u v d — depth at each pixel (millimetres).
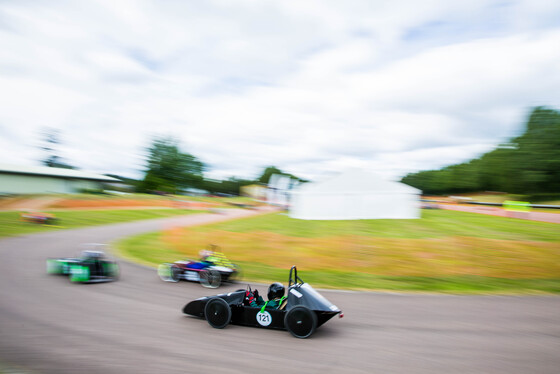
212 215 39375
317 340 5980
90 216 31734
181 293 9203
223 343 5750
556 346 5867
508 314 7598
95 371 4715
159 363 4980
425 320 7156
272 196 73812
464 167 113125
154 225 27297
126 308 7688
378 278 11039
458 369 4965
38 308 7535
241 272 11992
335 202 28953
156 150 82250
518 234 19984
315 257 14203
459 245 16297
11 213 30531
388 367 4988
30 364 4887
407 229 21828
